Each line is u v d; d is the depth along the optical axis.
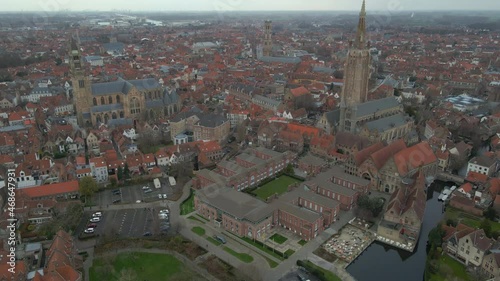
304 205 179.50
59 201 182.50
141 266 143.62
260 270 142.88
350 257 150.62
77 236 161.00
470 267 142.75
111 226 167.88
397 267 149.25
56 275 122.69
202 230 168.00
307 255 151.50
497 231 159.50
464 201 182.12
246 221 161.75
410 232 160.62
